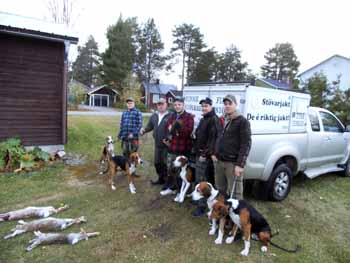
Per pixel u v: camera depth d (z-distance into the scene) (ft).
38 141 21.49
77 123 38.40
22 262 8.55
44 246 9.43
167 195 14.56
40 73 21.12
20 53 20.18
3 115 19.93
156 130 15.67
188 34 121.29
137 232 10.66
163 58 126.21
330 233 11.34
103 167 19.52
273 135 13.46
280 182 14.21
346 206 14.32
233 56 140.15
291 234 11.11
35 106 21.15
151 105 128.36
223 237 10.56
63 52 21.89
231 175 10.71
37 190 14.76
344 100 43.57
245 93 12.26
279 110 13.67
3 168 17.70
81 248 9.42
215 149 11.33
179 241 10.14
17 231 10.15
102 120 45.52
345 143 19.10
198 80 123.13
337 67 89.45
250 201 14.24
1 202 13.05
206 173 12.86
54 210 12.03
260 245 10.12
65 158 21.08
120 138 17.98
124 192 14.88
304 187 17.16
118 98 124.77
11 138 19.86
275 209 13.44
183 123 13.71
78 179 16.88
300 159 15.35
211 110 12.25
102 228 10.89
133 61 127.65
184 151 14.02
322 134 16.78
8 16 20.52
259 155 12.82
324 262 9.27
